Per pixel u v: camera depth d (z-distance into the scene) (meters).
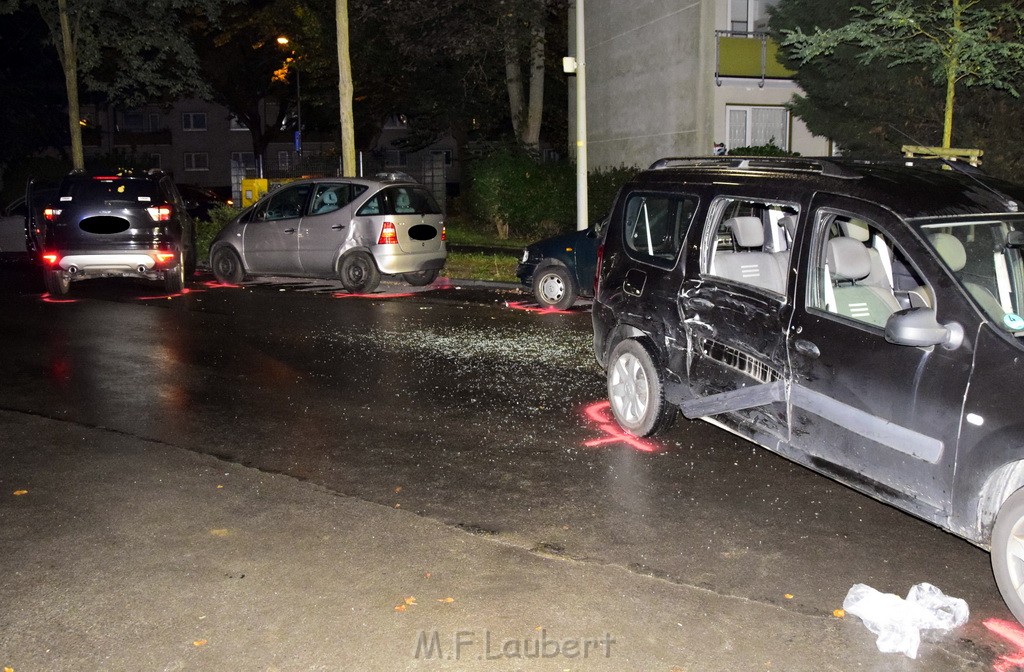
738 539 5.32
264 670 3.96
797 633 4.29
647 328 6.90
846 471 5.23
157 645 4.15
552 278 13.03
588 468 6.52
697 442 7.09
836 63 14.63
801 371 5.46
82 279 16.58
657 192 6.95
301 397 8.39
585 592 4.67
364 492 6.04
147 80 26.08
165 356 10.06
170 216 14.56
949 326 4.61
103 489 6.07
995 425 4.35
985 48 10.76
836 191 5.45
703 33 22.42
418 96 37.56
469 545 5.22
